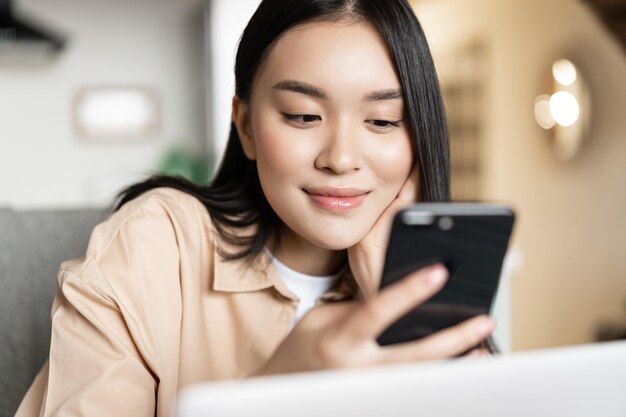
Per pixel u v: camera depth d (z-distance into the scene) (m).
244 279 1.01
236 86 0.96
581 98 2.94
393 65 0.86
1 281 1.16
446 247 0.62
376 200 0.89
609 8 2.72
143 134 4.78
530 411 0.46
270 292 1.02
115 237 0.94
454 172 3.83
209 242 1.02
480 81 3.59
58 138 4.66
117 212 1.00
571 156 3.00
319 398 0.41
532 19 3.18
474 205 0.61
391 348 0.58
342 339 0.56
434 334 0.65
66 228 1.24
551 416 0.47
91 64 4.68
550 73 3.09
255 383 0.41
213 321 1.01
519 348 3.37
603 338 2.88
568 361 0.47
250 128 0.97
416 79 0.87
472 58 3.65
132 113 4.75
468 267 0.63
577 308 3.02
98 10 4.66
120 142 4.75
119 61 4.72
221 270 1.00
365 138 0.86
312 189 0.86
